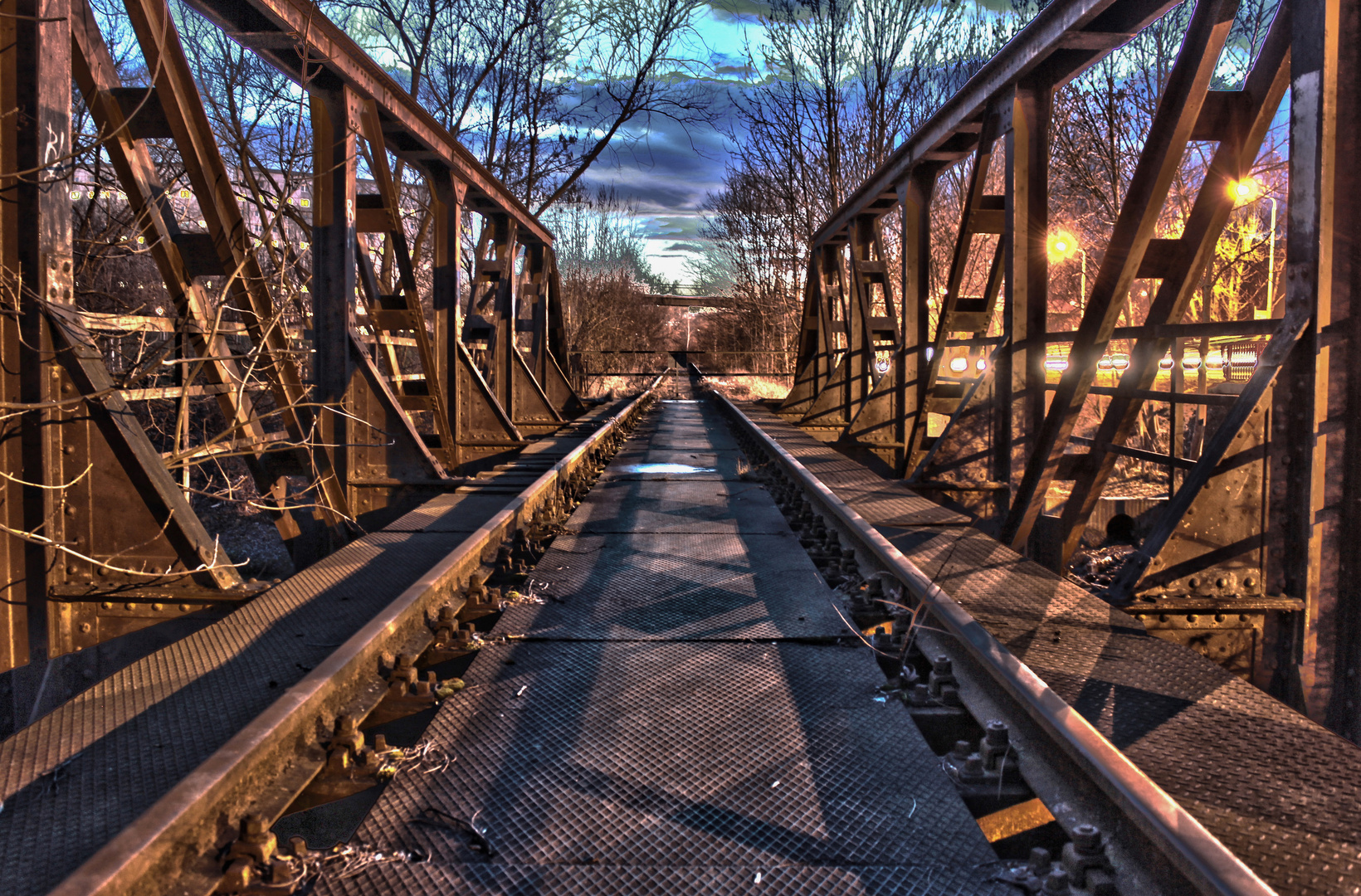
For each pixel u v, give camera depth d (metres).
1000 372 7.85
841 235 17.16
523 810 2.48
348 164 7.49
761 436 11.29
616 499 8.34
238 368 6.64
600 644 4.00
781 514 7.45
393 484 7.84
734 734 3.02
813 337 19.61
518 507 6.01
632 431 16.19
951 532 6.08
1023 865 2.20
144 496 4.60
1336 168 4.07
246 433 6.26
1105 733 2.78
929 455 7.97
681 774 2.71
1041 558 6.84
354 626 3.92
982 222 8.78
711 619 4.38
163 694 3.12
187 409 5.56
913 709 3.23
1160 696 3.09
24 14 4.12
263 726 2.45
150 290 10.51
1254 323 4.60
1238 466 4.49
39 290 4.20
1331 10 3.98
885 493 7.62
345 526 7.55
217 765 2.21
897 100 25.83
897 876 2.17
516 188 25.12
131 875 1.79
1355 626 4.23
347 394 7.63
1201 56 5.05
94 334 5.31
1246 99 5.41
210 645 3.66
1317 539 4.27
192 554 4.64
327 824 2.87
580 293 40.47
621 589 4.97
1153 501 9.04
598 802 2.53
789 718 3.16
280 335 6.47
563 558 5.79
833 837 2.35
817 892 2.10
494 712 3.20
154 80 4.73
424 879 2.13
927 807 2.51
